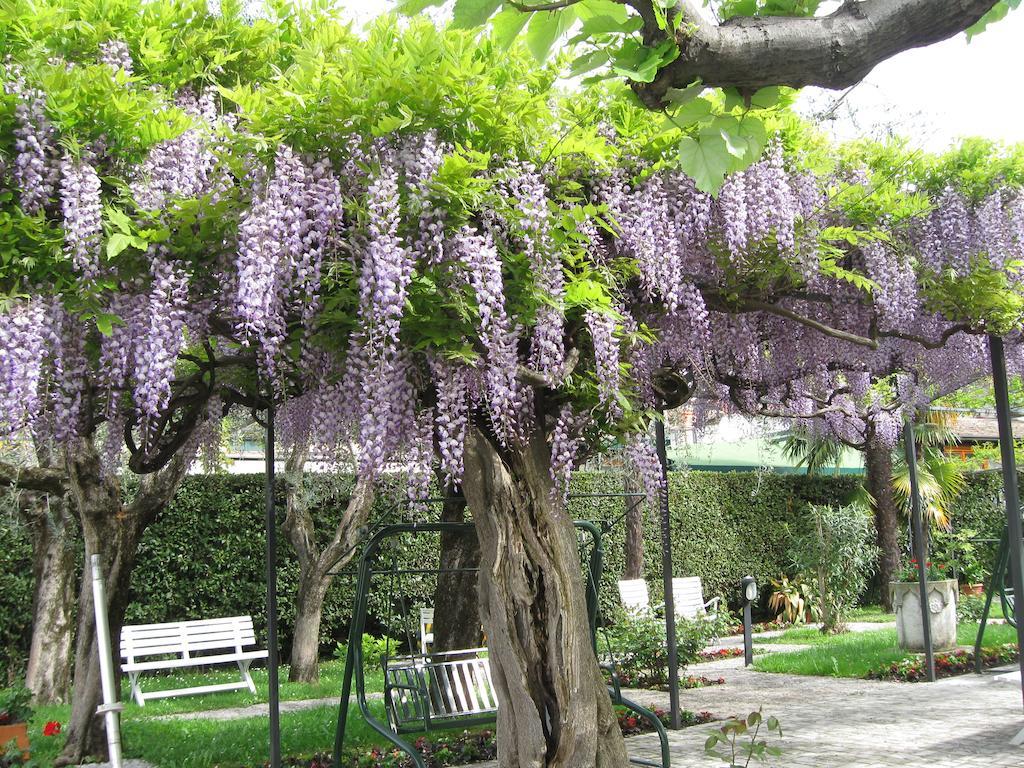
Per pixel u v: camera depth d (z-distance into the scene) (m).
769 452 15.79
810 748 6.45
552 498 4.95
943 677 9.81
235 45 5.10
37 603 10.51
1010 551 6.80
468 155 4.03
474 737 7.14
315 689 10.79
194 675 12.26
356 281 4.20
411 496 4.60
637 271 4.96
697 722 7.61
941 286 6.38
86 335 4.63
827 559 14.35
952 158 6.33
